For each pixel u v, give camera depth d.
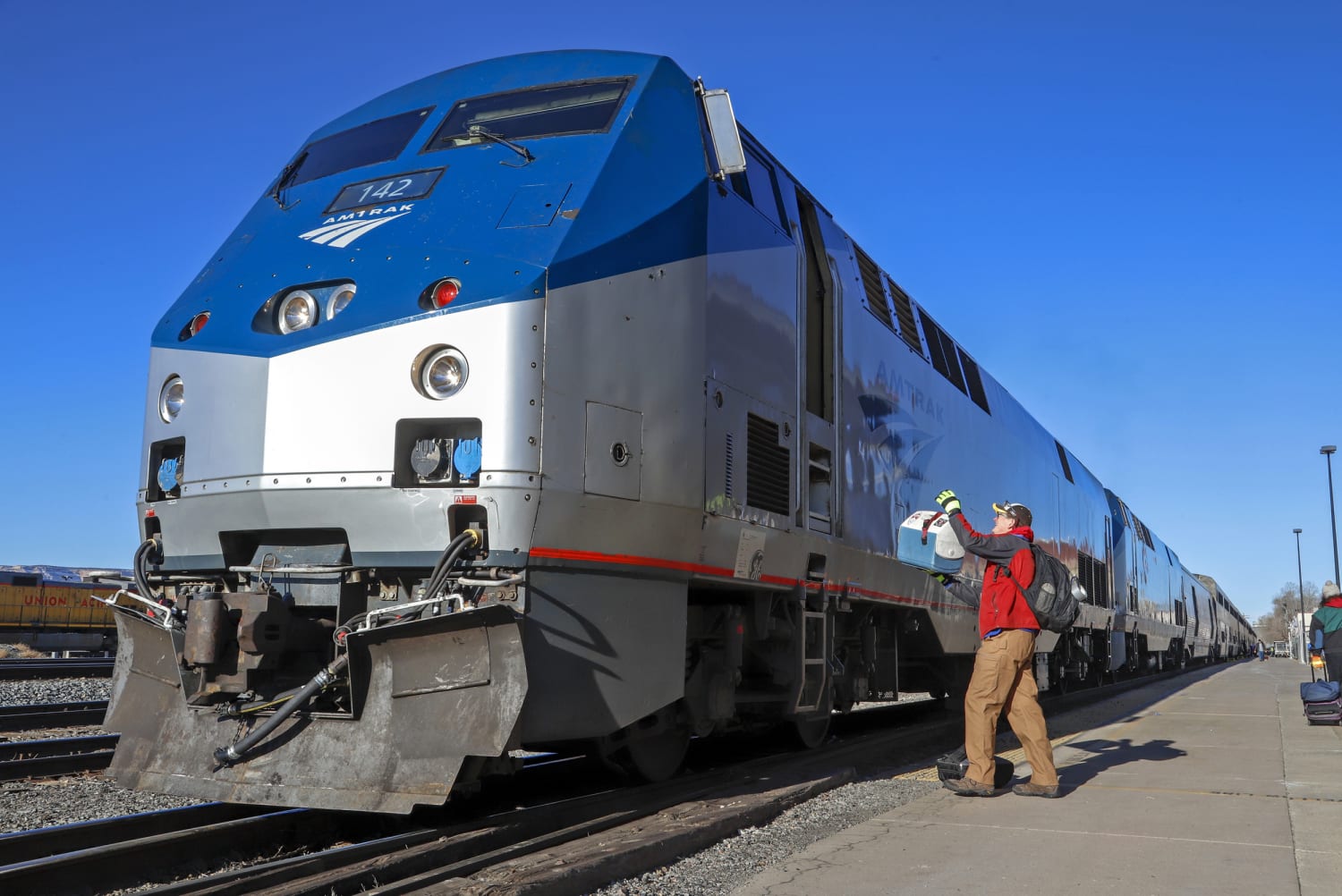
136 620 5.20
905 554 6.75
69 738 8.13
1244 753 8.23
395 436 4.70
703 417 5.66
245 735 4.78
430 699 4.52
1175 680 24.53
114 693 5.28
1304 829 5.16
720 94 6.18
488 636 4.48
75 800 5.79
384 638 4.60
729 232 6.21
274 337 5.08
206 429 5.14
